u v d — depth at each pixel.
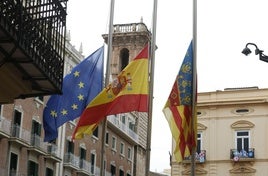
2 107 34.53
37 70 10.60
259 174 39.09
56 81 11.34
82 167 45.28
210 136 41.00
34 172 38.31
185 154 16.58
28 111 37.84
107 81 17.53
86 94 17.27
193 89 16.94
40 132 39.25
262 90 40.53
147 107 16.84
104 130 16.84
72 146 44.31
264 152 39.47
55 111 16.78
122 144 56.28
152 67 16.86
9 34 9.04
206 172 40.22
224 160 40.09
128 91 16.94
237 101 40.81
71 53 42.91
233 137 40.47
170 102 17.06
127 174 56.91
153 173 52.16
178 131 16.81
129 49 61.69
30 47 9.85
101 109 16.78
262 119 40.16
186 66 17.30
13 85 11.04
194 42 17.36
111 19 18.09
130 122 58.41
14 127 35.75
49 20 10.97
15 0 9.40
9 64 10.41
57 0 11.03
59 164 42.09
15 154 36.06
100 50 17.94
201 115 41.69
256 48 15.11
